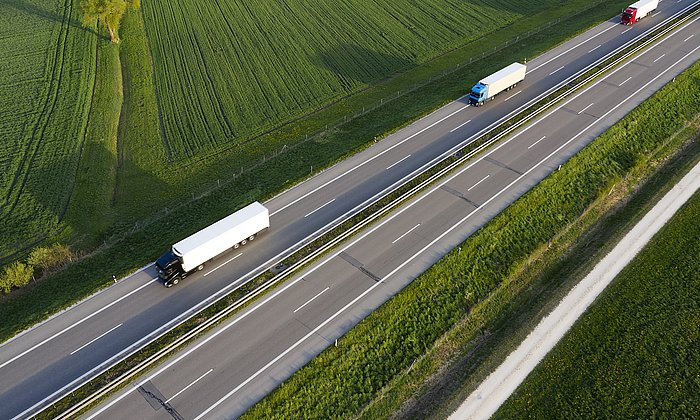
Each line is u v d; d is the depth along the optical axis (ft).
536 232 148.05
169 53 266.16
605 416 106.73
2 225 162.61
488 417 106.52
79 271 141.49
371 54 264.52
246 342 117.19
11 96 229.45
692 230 150.00
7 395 106.32
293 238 146.30
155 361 112.57
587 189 162.20
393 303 125.29
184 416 102.68
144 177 187.11
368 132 195.42
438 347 119.03
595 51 241.14
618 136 182.39
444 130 190.19
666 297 131.23
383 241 144.25
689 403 108.68
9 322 125.80
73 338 118.42
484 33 284.82
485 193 160.04
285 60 258.37
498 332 123.44
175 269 129.90
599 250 142.72
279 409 104.53
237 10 307.78
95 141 202.08
